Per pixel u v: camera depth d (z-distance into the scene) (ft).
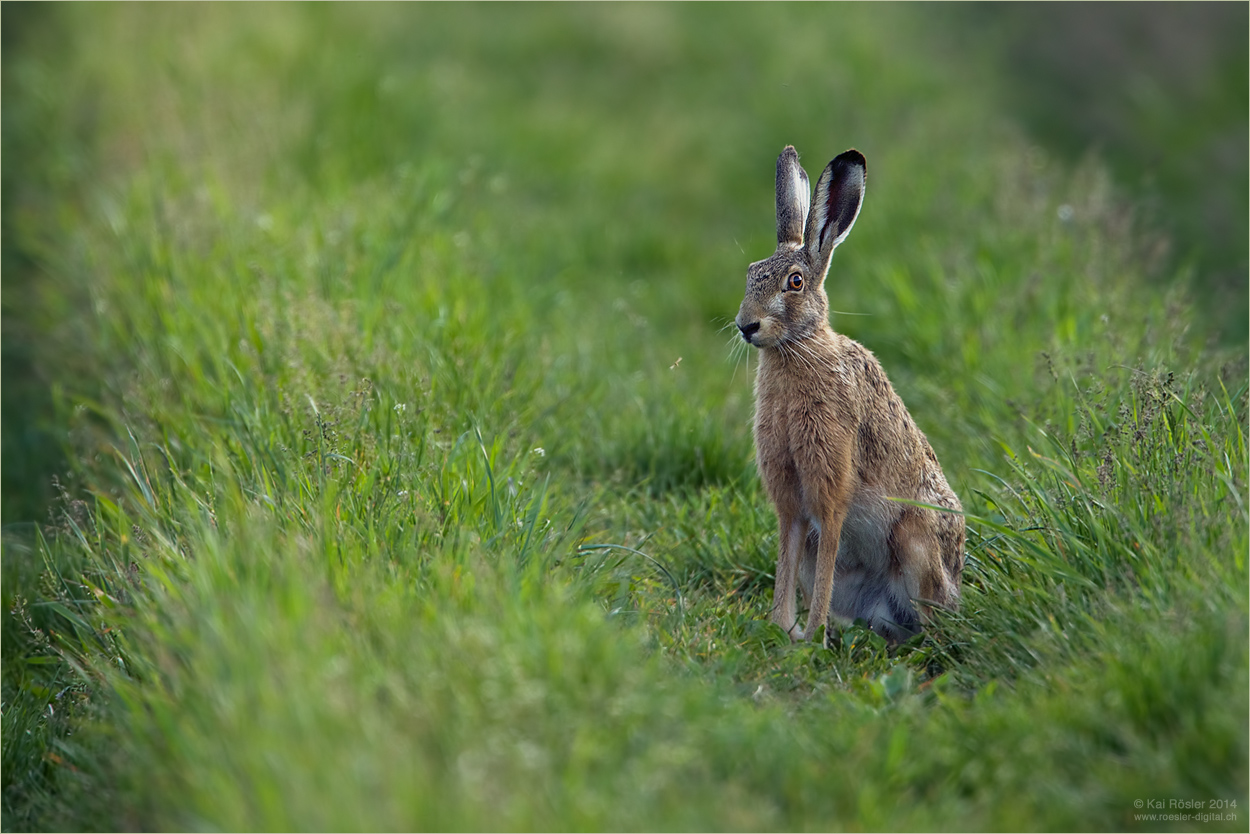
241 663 28.09
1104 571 34.50
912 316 61.46
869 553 41.50
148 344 53.11
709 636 36.65
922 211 72.08
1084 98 100.12
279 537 34.83
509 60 98.99
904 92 91.35
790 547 40.27
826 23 104.22
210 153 69.92
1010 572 38.22
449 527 37.24
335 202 64.39
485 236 67.10
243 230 59.98
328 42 89.71
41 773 33.68
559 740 27.30
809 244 40.34
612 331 61.36
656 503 46.96
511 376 51.29
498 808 25.14
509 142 82.69
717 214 80.74
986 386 53.11
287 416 44.47
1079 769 28.66
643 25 103.50
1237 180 87.25
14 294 65.87
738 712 30.12
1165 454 37.06
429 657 29.01
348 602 31.53
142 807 28.30
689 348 62.49
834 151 82.58
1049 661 32.65
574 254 71.77
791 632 38.83
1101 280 60.49
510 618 30.40
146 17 90.22
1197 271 74.23
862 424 40.06
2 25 91.61
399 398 45.68
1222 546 32.73
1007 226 67.92
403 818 24.44
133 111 77.71
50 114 79.41
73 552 42.22
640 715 28.17
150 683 31.73
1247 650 29.27
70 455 49.65
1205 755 27.76
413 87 84.53
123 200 66.18
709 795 26.66
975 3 116.98
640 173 84.07
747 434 51.57
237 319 51.49
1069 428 44.91
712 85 96.99
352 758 25.71
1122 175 87.56
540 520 39.45
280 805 24.72
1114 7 113.09
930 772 28.84
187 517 37.68
